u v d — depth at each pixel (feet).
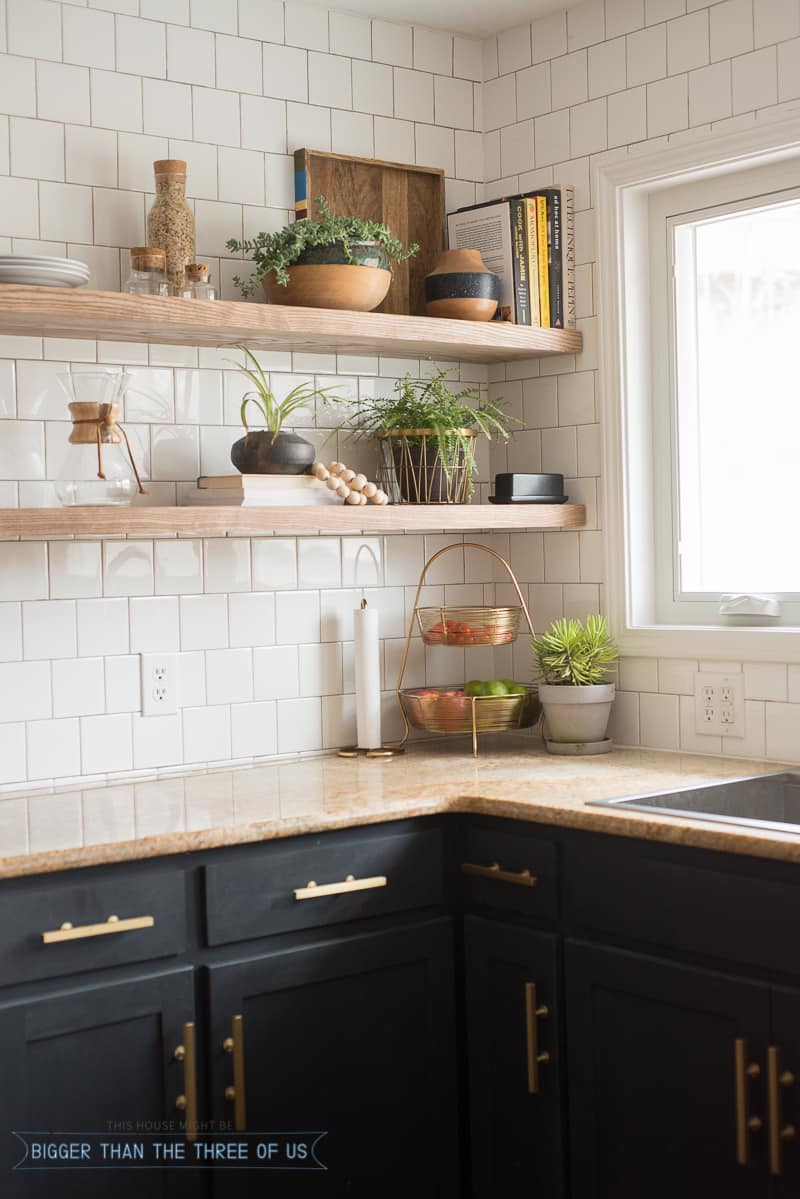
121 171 9.34
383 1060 8.34
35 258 8.11
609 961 7.82
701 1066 7.38
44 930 7.09
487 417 10.34
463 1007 8.75
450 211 11.05
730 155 9.41
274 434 9.25
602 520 10.40
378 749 10.25
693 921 7.37
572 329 10.44
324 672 10.41
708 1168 7.35
